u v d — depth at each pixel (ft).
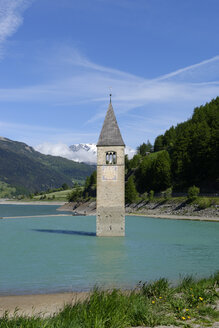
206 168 461.78
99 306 50.80
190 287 69.41
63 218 426.51
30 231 260.83
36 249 168.66
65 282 101.76
